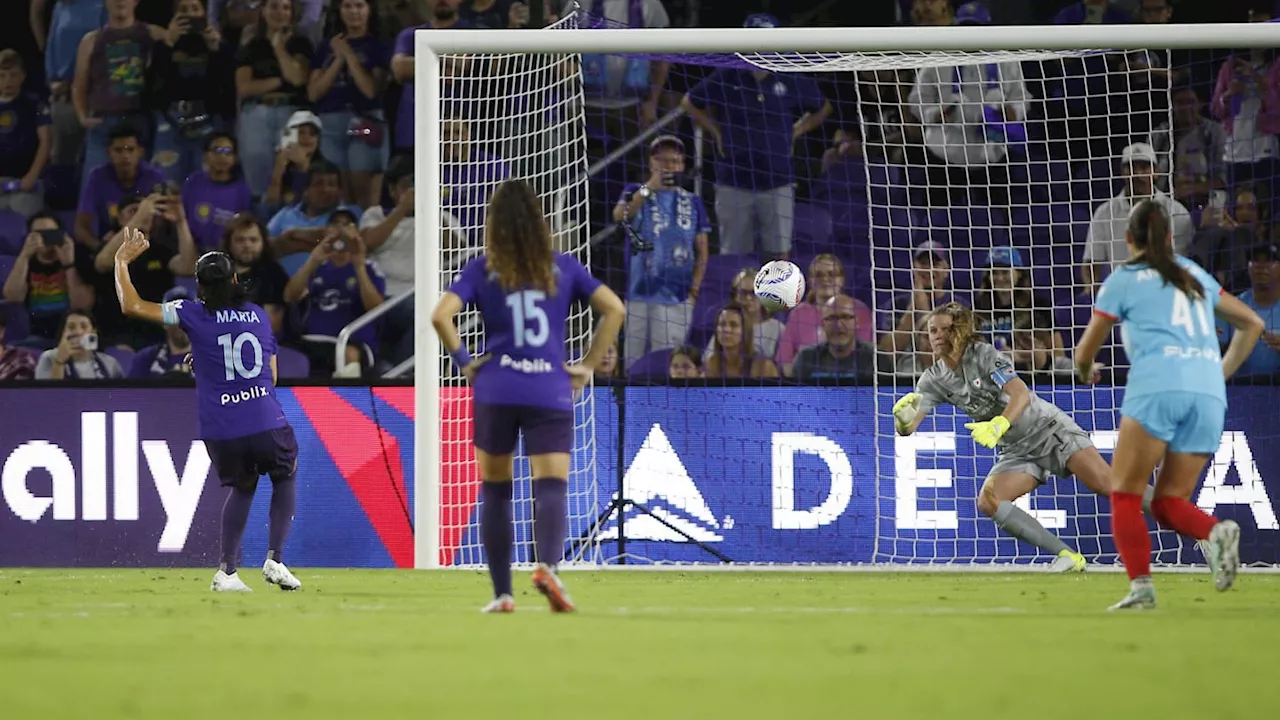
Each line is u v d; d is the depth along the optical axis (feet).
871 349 150.10
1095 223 151.94
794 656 52.42
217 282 97.60
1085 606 81.41
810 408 130.31
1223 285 153.69
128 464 135.03
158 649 56.24
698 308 155.02
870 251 159.12
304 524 132.57
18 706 40.06
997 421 104.99
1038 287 149.48
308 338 156.56
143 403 135.23
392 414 132.67
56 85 170.40
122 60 169.99
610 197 160.97
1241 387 127.95
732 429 130.52
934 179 161.99
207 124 168.45
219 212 164.25
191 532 134.10
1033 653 53.72
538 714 38.09
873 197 161.79
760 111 162.61
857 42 120.98
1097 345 76.48
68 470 135.54
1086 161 159.94
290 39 169.78
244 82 168.76
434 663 50.29
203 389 97.35
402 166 166.50
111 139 165.37
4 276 163.73
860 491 129.90
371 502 132.26
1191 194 157.58
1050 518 129.80
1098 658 52.06
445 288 149.18
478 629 64.13
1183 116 160.97
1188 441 75.05
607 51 123.85
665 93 162.40
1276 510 126.62
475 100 154.71
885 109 162.91
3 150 169.68
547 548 70.95
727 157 161.68
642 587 100.73
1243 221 155.12
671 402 130.82
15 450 135.95
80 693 42.78
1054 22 169.68
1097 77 162.91
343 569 128.57
